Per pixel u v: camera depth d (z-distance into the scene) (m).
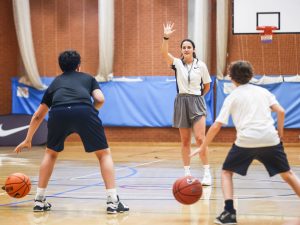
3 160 11.94
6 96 17.95
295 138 16.20
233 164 4.62
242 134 4.52
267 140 4.48
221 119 4.57
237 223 4.68
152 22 17.02
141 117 16.92
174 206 5.67
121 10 17.17
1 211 5.39
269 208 5.52
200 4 16.12
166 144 16.86
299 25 16.09
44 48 17.72
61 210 5.45
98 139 5.21
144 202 5.96
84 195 6.52
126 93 17.03
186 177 4.97
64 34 17.61
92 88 5.45
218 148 15.80
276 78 16.19
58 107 5.22
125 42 17.14
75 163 11.22
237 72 4.70
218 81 16.33
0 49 17.70
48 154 5.42
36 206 5.39
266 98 4.65
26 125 16.42
